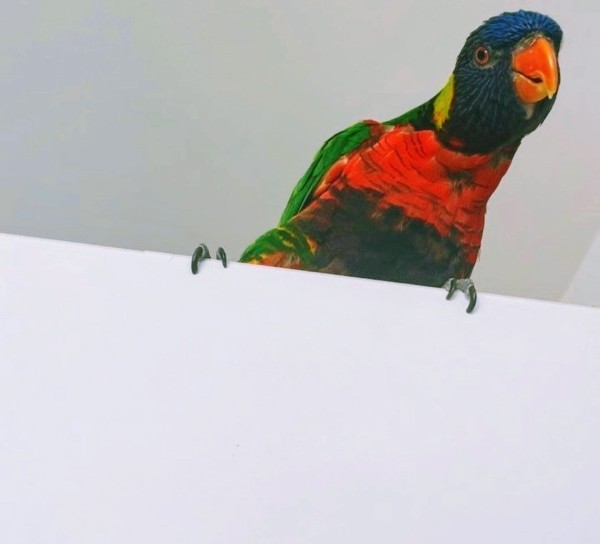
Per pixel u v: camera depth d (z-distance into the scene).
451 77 0.79
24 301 0.49
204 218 1.04
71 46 0.88
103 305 0.50
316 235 0.84
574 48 0.87
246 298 0.51
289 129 0.95
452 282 0.54
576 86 0.90
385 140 0.81
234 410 0.49
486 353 0.52
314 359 0.51
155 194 1.02
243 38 0.87
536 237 1.07
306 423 0.50
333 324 0.51
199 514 0.48
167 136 0.96
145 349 0.50
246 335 0.50
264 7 0.84
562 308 0.54
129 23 0.86
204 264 0.51
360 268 0.86
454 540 0.48
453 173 0.80
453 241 0.83
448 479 0.50
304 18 0.85
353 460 0.49
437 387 0.51
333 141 0.84
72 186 1.01
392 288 0.53
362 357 0.51
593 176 0.99
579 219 1.04
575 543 0.49
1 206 1.02
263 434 0.49
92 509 0.47
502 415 0.51
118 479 0.48
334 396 0.50
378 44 0.87
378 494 0.49
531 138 0.96
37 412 0.48
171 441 0.49
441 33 0.86
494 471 0.50
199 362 0.50
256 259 0.86
